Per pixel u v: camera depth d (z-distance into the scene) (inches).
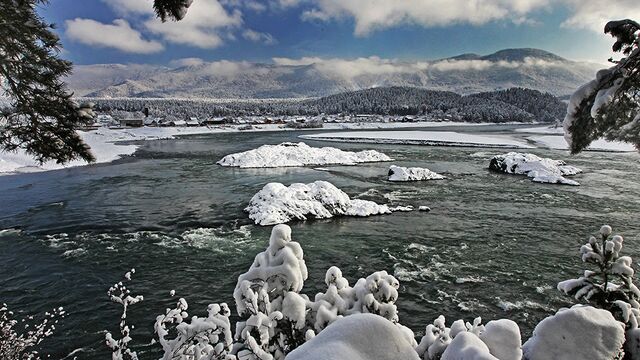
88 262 722.2
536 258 761.0
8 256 748.6
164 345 171.6
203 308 560.4
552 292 618.2
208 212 1070.4
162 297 592.7
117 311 545.6
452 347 114.2
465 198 1269.7
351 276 679.1
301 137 3897.6
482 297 601.9
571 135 144.4
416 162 2127.2
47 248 792.9
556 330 133.9
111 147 2807.6
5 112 183.0
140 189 1366.9
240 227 947.3
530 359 136.2
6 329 229.3
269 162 1975.9
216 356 169.2
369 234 911.0
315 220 1018.7
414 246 829.8
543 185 1488.7
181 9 133.0
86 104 199.2
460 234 909.8
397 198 1263.5
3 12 156.5
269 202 1034.1
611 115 135.2
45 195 1257.4
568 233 917.2
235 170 1819.6
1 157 1808.6
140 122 5428.2
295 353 74.5
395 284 191.6
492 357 102.5
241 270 695.1
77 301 573.9
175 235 885.2
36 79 177.0
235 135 4303.6
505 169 1788.9
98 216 1019.9
